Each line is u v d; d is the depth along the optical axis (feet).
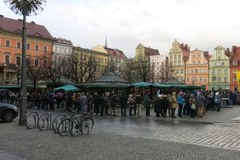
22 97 55.31
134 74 267.80
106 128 53.72
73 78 199.93
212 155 30.99
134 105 82.43
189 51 370.53
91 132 47.55
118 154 31.12
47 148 33.99
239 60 316.40
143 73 253.65
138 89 135.54
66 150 32.96
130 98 82.38
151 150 33.22
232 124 62.08
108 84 122.52
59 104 108.27
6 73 239.91
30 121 59.00
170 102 77.00
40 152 31.91
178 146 35.76
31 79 156.56
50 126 49.88
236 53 325.62
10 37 255.50
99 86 121.49
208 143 38.40
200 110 76.59
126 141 38.88
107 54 344.49
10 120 62.39
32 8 54.29
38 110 102.17
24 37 55.67
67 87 109.81
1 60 248.52
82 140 39.37
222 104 122.11
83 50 311.68
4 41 251.39
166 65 309.01
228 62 319.47
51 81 146.30
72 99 95.96
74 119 44.01
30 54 265.54
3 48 249.96
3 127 52.60
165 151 32.76
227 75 318.86
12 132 46.21
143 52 367.86
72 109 96.32
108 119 71.72
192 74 338.95
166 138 42.24
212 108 100.68
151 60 360.89
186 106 81.56
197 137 43.42
